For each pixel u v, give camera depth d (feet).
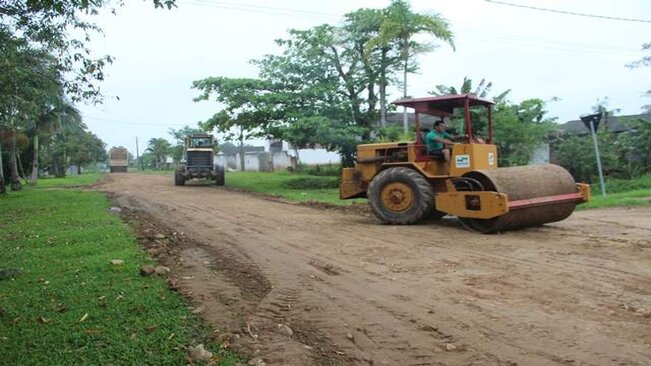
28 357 15.23
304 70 83.51
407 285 22.13
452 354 15.19
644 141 75.51
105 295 21.01
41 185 115.44
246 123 86.89
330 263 26.58
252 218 44.96
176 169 99.91
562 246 29.17
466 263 25.79
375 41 77.66
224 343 16.14
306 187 85.71
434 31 78.69
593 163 72.54
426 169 38.65
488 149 37.63
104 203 61.31
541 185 34.78
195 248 31.60
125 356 15.21
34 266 26.89
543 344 15.60
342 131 78.48
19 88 42.78
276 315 18.85
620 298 19.56
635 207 45.80
